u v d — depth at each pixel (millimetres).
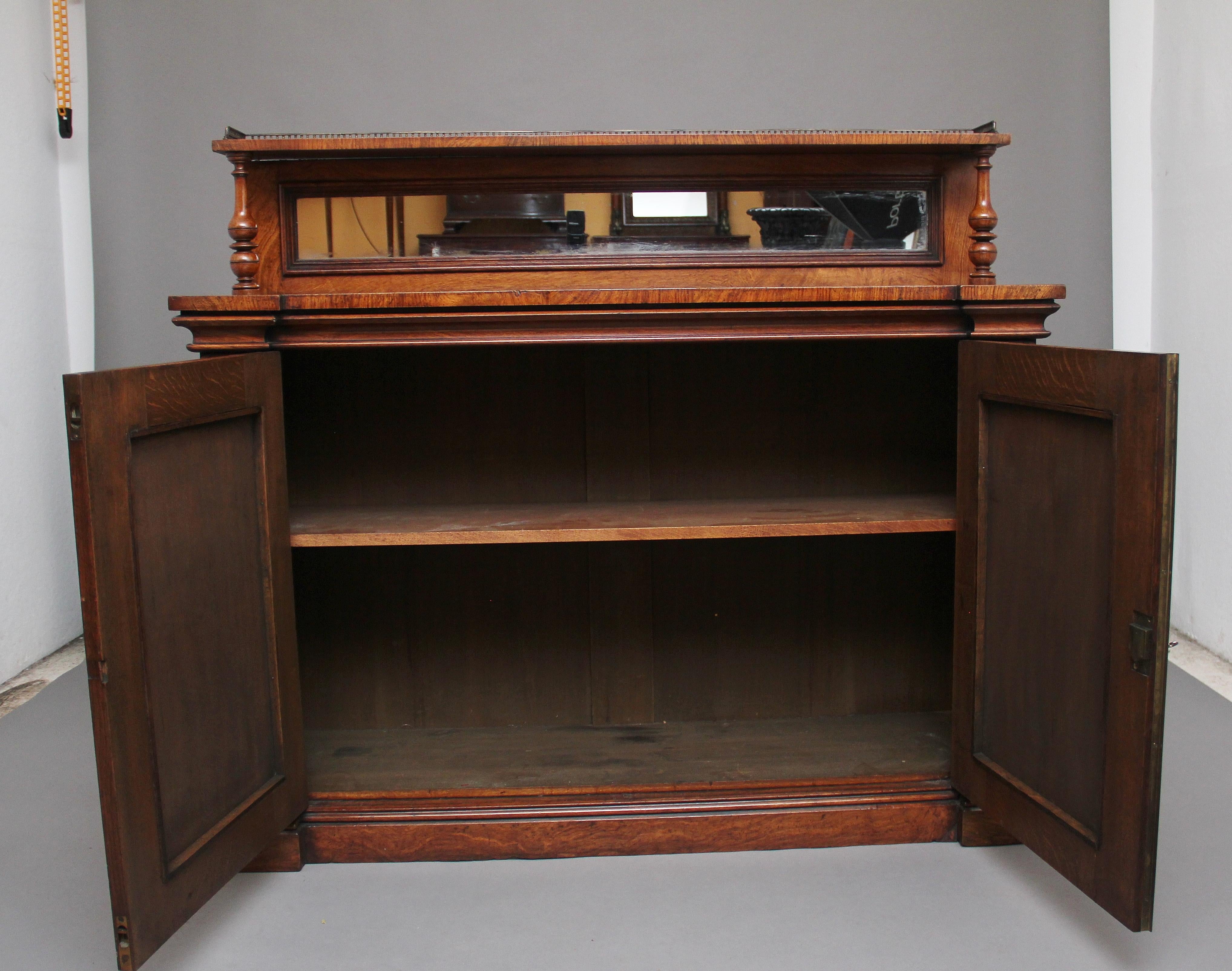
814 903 1670
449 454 2191
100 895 1738
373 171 1823
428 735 2184
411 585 2234
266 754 1712
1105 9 2939
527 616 2252
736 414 2207
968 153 1849
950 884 1723
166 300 3014
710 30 2953
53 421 3117
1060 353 1463
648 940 1569
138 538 1358
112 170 2977
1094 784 1428
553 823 1830
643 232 1843
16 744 2418
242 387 1622
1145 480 1299
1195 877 1731
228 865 1557
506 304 1684
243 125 2959
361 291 1836
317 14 2930
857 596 2273
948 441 2230
